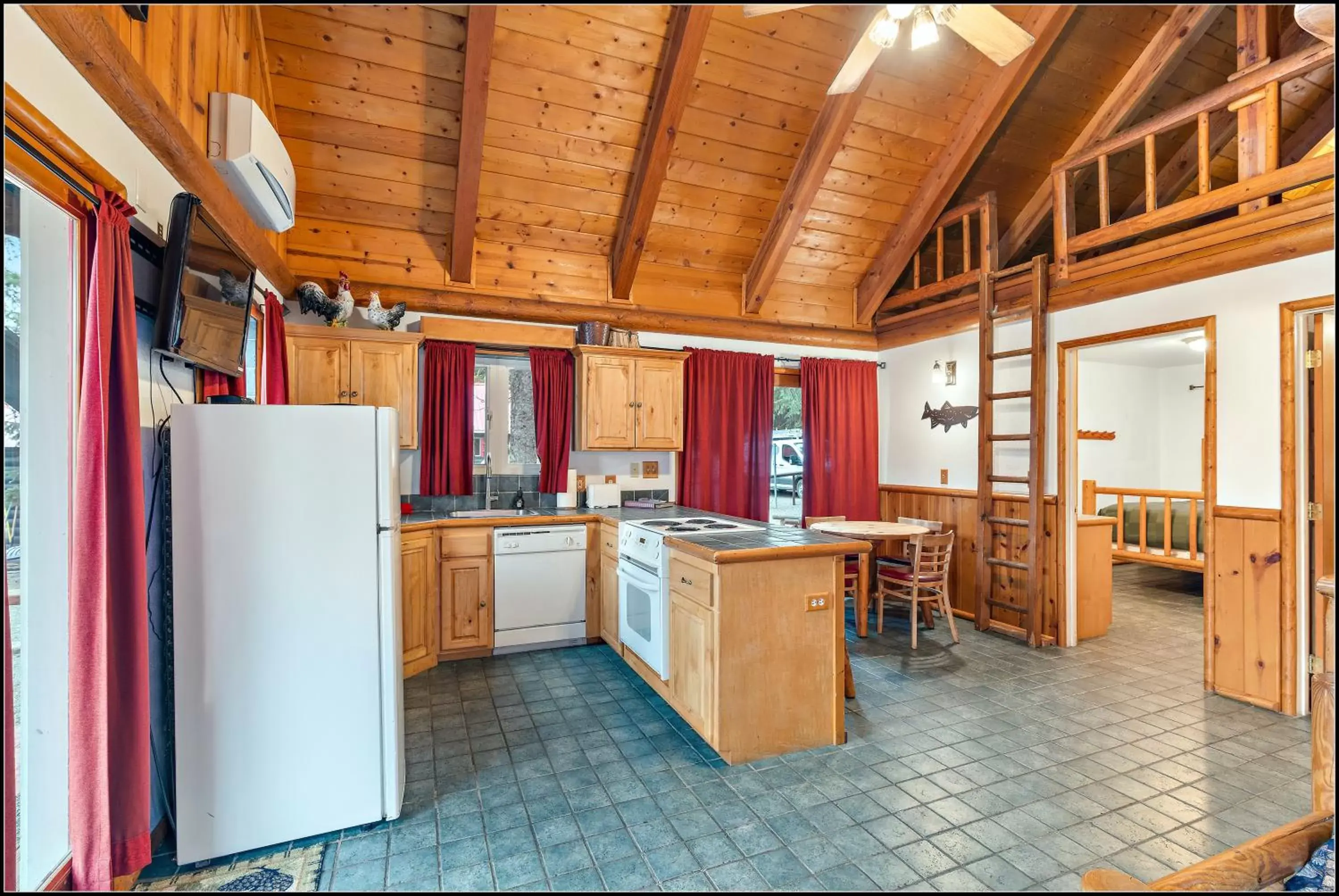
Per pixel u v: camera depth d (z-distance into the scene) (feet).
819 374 17.54
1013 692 10.79
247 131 7.66
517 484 14.64
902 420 17.99
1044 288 13.66
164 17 6.44
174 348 6.36
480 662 12.32
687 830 6.82
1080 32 12.30
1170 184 14.65
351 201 12.69
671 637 9.77
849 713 9.92
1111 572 14.46
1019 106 13.73
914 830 6.80
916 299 17.06
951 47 12.34
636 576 10.84
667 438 15.02
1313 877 3.86
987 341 14.83
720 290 16.62
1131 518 21.50
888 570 14.33
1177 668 12.07
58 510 5.62
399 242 13.56
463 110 10.68
